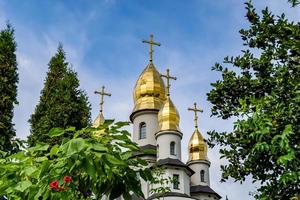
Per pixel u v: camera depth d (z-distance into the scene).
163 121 36.94
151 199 27.81
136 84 41.84
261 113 5.47
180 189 32.50
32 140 22.58
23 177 5.14
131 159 5.26
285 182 4.95
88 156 4.61
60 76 27.16
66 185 4.97
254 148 5.20
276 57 6.29
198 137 40.75
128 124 5.20
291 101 5.55
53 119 24.27
